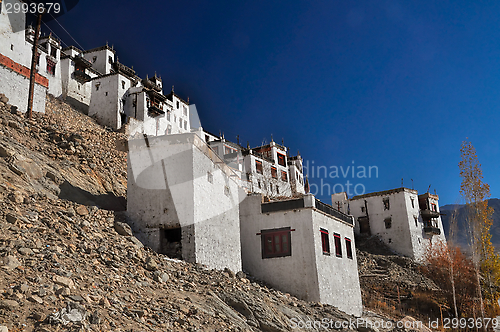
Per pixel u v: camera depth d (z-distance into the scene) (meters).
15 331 6.87
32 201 13.27
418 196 55.25
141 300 10.23
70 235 12.04
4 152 16.34
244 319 12.41
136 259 12.79
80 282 9.53
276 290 20.53
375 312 27.81
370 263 44.59
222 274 16.06
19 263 9.00
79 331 7.41
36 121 24.64
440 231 54.59
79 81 48.25
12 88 24.53
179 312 10.40
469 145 33.72
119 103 45.78
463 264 37.28
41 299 8.01
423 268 42.78
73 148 23.09
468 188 33.25
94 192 20.06
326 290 21.08
